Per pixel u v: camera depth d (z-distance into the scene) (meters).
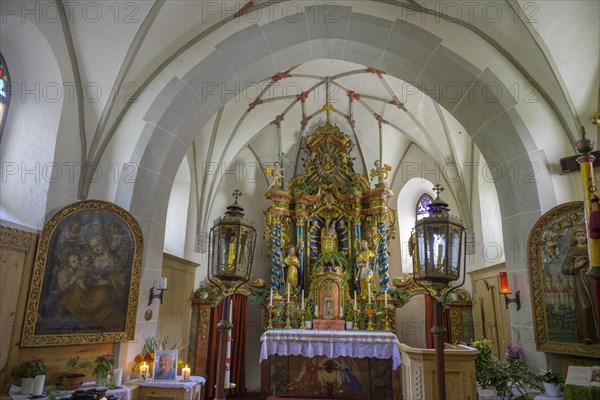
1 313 5.05
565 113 6.39
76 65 6.51
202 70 7.35
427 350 4.92
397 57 7.46
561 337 5.75
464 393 4.81
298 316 10.03
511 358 6.19
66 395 5.15
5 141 6.04
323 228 11.48
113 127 6.94
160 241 7.22
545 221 6.13
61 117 6.23
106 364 5.69
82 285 5.84
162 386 6.12
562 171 6.07
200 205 10.75
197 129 7.81
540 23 5.85
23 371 5.06
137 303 6.31
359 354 8.46
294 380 8.93
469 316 10.40
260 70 7.92
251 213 12.27
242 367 10.62
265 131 12.09
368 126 12.19
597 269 4.45
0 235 5.06
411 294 10.76
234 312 10.53
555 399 5.18
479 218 10.19
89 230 6.01
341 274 10.38
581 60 6.03
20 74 6.18
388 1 6.89
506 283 6.79
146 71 7.05
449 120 10.30
